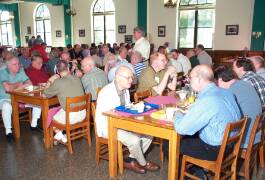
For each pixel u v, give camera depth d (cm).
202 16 1022
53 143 364
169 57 561
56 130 362
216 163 222
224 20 962
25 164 316
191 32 1055
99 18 1265
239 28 938
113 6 1214
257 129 247
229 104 225
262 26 892
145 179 281
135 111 255
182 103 283
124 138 278
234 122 212
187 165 259
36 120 416
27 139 389
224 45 977
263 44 901
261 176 289
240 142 236
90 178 285
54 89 333
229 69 269
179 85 439
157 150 352
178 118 222
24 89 384
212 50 998
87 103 347
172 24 1065
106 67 559
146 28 1117
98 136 303
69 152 344
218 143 222
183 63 623
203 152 230
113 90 287
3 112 382
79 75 439
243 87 258
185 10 1050
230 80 262
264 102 296
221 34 976
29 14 1507
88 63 387
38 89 381
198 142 235
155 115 241
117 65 449
